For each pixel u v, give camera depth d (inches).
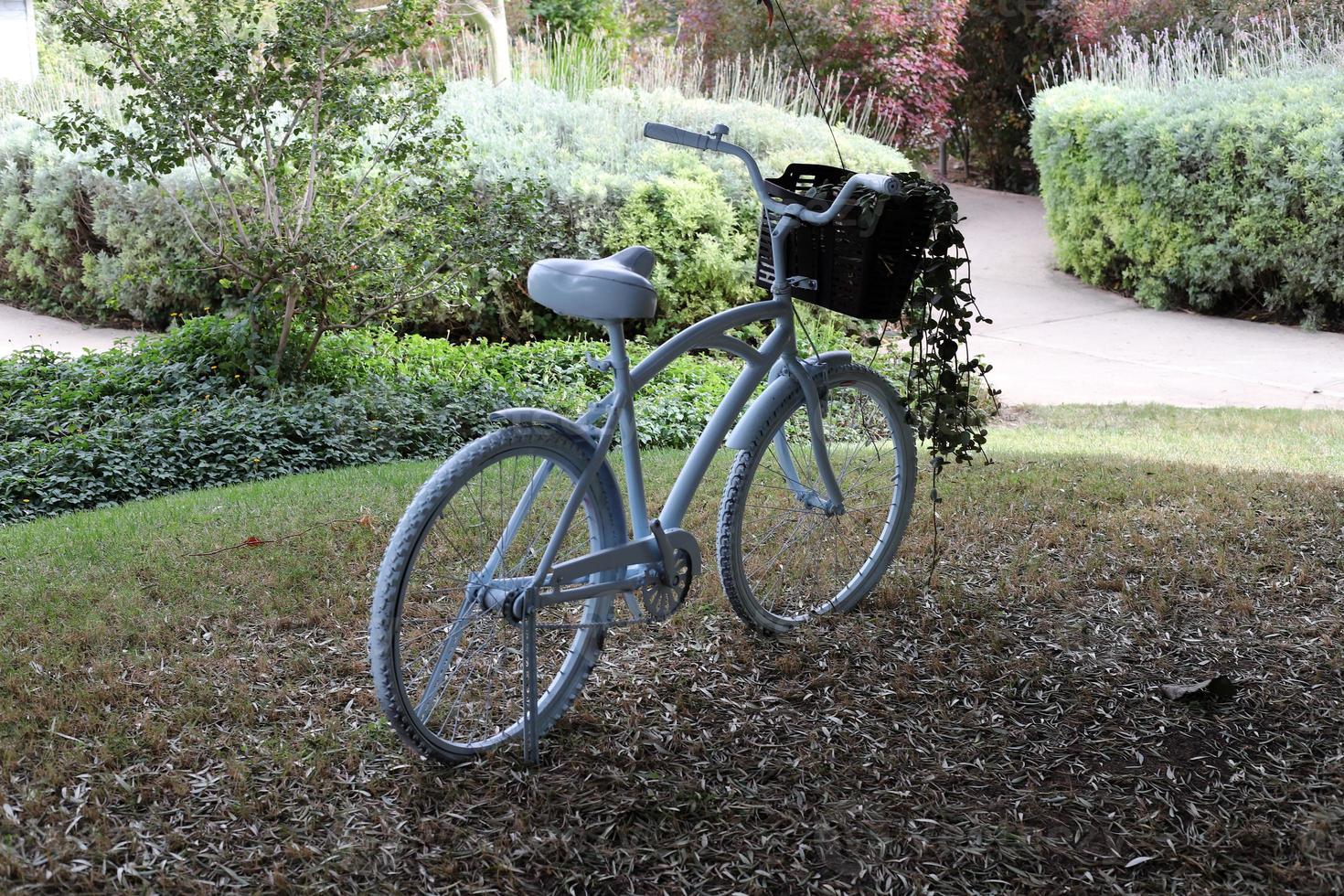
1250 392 284.2
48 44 602.9
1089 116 412.8
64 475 201.8
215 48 236.8
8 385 256.7
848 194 108.2
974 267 466.3
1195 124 377.7
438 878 81.3
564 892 80.6
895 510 135.9
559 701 103.7
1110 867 83.3
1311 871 81.5
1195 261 380.5
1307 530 154.3
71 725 98.5
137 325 382.0
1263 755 98.4
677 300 337.7
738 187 353.7
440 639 103.7
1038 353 337.1
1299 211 359.6
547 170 340.2
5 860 79.6
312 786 91.7
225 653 115.5
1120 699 109.1
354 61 251.1
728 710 106.9
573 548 108.3
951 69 543.8
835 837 86.9
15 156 397.7
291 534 154.0
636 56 513.7
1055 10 605.0
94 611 124.4
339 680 110.7
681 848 85.5
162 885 78.9
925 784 94.5
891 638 123.8
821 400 126.7
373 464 219.0
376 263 252.5
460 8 504.4
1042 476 182.5
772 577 136.6
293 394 249.6
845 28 513.7
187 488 207.6
